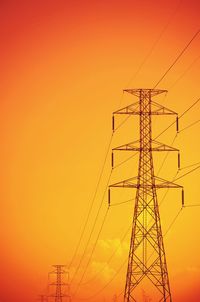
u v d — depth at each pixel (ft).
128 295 276.41
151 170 278.26
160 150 278.67
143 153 278.46
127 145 278.87
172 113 280.31
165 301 272.92
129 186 277.44
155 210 278.26
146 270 276.82
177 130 278.26
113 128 279.90
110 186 276.62
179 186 276.82
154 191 277.85
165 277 277.03
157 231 278.26
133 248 278.26
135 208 278.67
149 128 279.90
